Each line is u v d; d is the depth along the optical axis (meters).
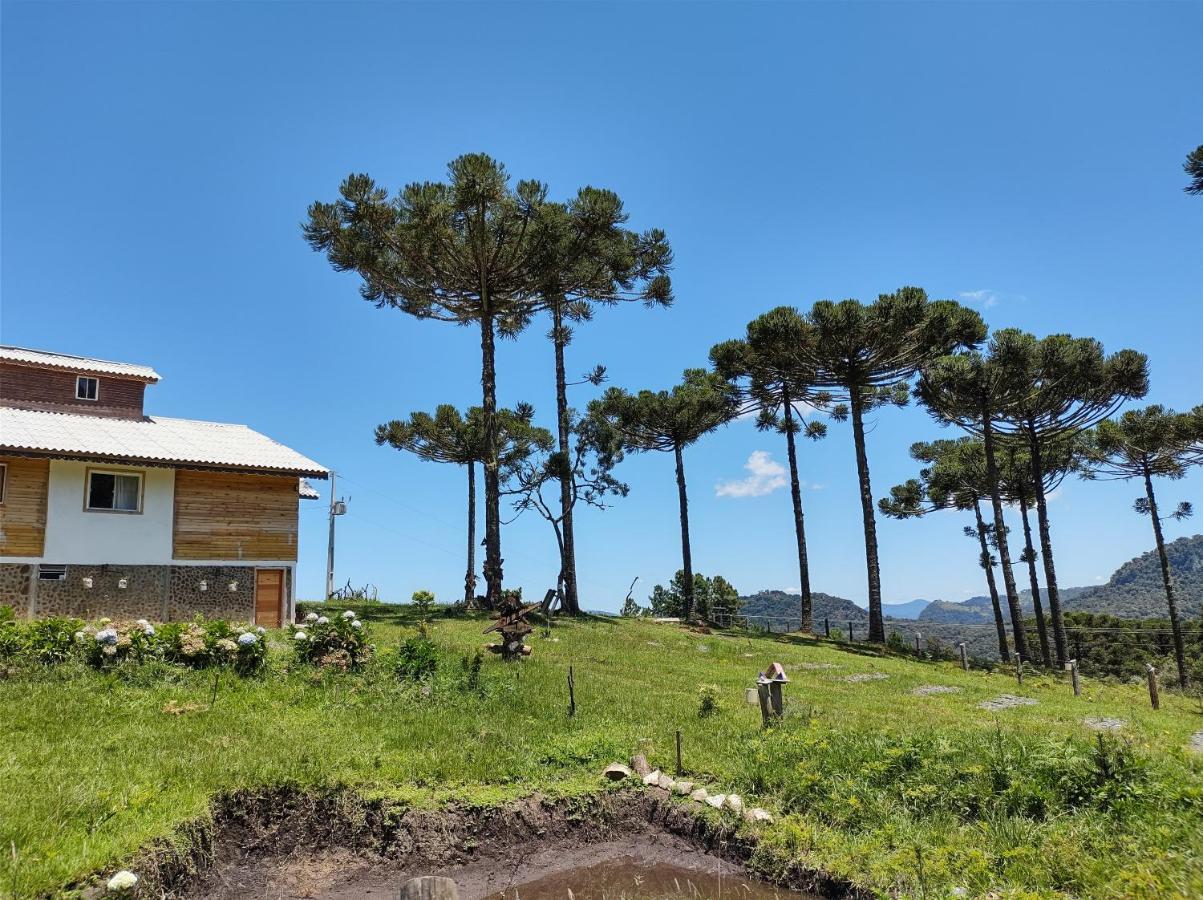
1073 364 28.12
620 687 14.32
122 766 7.93
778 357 30.77
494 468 26.55
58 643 11.61
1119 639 40.47
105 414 23.00
